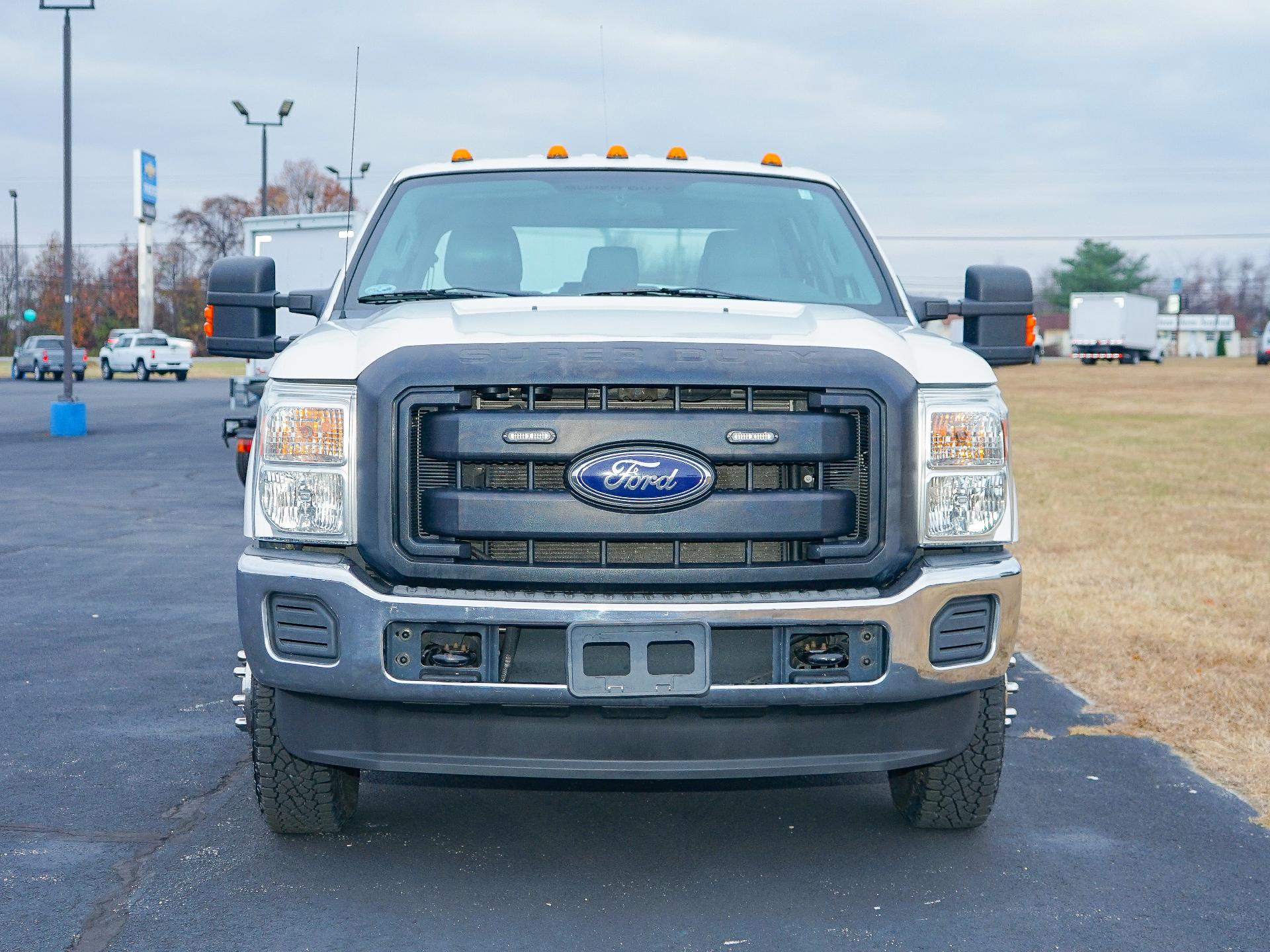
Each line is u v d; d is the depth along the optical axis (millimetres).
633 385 3869
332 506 3943
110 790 5219
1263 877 4426
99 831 4746
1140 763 5766
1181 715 6543
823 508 3939
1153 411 43625
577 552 3930
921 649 3939
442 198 5512
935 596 3945
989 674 4078
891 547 3988
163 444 24781
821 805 5164
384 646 3859
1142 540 13625
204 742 5906
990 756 4605
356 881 4289
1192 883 4363
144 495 16391
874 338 4188
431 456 3887
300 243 19375
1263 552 12773
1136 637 8430
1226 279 167000
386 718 3986
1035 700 6871
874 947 3824
